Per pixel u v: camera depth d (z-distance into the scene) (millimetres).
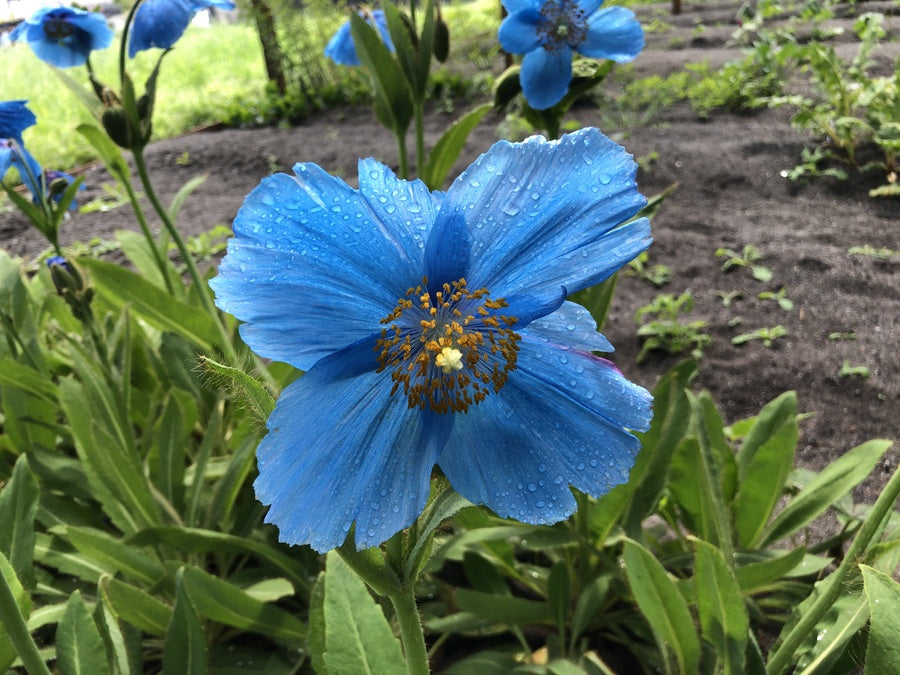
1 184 506
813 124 1083
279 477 178
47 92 2189
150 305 526
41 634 431
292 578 438
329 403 183
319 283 182
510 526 402
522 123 1259
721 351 716
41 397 497
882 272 793
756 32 1632
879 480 549
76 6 512
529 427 187
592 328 193
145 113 474
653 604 324
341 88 1698
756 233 894
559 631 406
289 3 1662
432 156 486
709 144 1124
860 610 326
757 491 415
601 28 427
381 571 202
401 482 183
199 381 544
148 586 407
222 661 409
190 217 1136
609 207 182
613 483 182
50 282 668
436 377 186
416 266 186
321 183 180
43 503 468
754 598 434
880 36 1315
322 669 306
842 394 645
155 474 487
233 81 2025
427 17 456
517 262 187
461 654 427
